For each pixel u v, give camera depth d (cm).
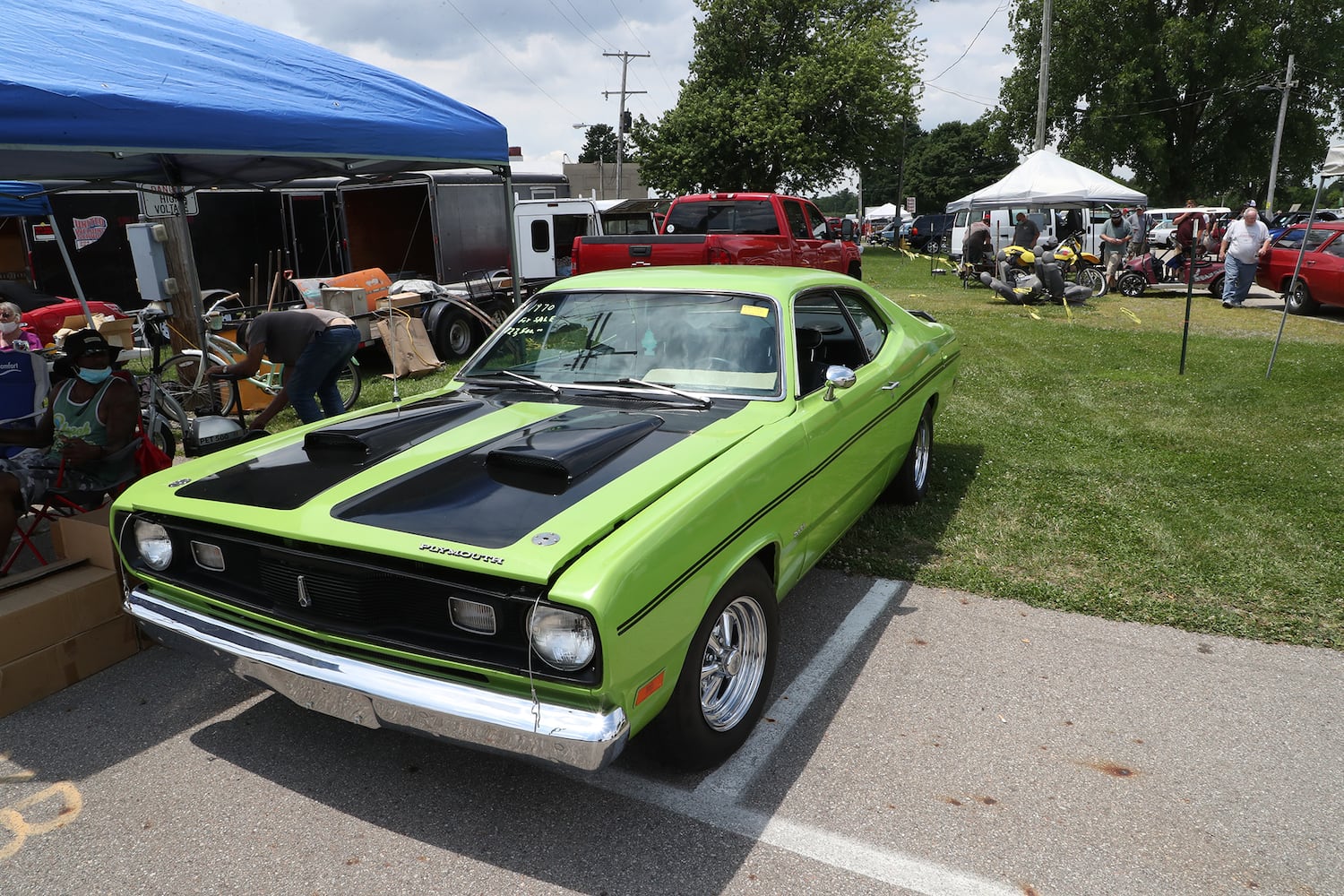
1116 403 805
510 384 380
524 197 1581
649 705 244
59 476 407
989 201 1783
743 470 287
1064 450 655
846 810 271
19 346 777
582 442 291
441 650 238
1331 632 384
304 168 637
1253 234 1462
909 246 3909
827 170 3722
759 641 306
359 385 820
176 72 411
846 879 242
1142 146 3900
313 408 607
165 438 486
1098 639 382
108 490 425
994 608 412
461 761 299
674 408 345
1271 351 1050
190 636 281
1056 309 1507
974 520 515
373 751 305
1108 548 471
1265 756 298
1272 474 592
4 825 266
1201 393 834
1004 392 855
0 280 1090
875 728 316
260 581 271
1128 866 246
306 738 313
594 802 276
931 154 8606
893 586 436
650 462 283
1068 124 4244
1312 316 1391
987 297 1722
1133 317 1381
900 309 519
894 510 531
